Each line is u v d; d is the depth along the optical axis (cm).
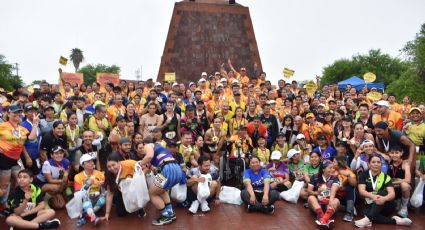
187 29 1925
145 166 661
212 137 903
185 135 822
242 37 1980
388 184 649
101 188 691
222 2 2069
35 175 735
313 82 1376
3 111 973
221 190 796
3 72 4603
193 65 1909
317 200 677
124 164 657
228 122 1027
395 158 693
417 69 2970
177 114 975
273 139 973
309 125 967
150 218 680
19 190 607
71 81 1752
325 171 687
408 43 3078
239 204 767
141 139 734
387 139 724
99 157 789
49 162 710
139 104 1085
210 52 1934
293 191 785
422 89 2822
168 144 727
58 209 724
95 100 1109
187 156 817
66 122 871
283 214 702
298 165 863
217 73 1559
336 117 914
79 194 663
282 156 914
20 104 1009
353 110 1108
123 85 1317
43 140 745
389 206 653
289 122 988
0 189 651
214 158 911
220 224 645
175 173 637
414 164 697
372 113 892
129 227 629
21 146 684
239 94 1110
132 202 647
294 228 625
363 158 707
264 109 985
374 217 646
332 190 658
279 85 1391
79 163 744
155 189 635
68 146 789
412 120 795
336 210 680
